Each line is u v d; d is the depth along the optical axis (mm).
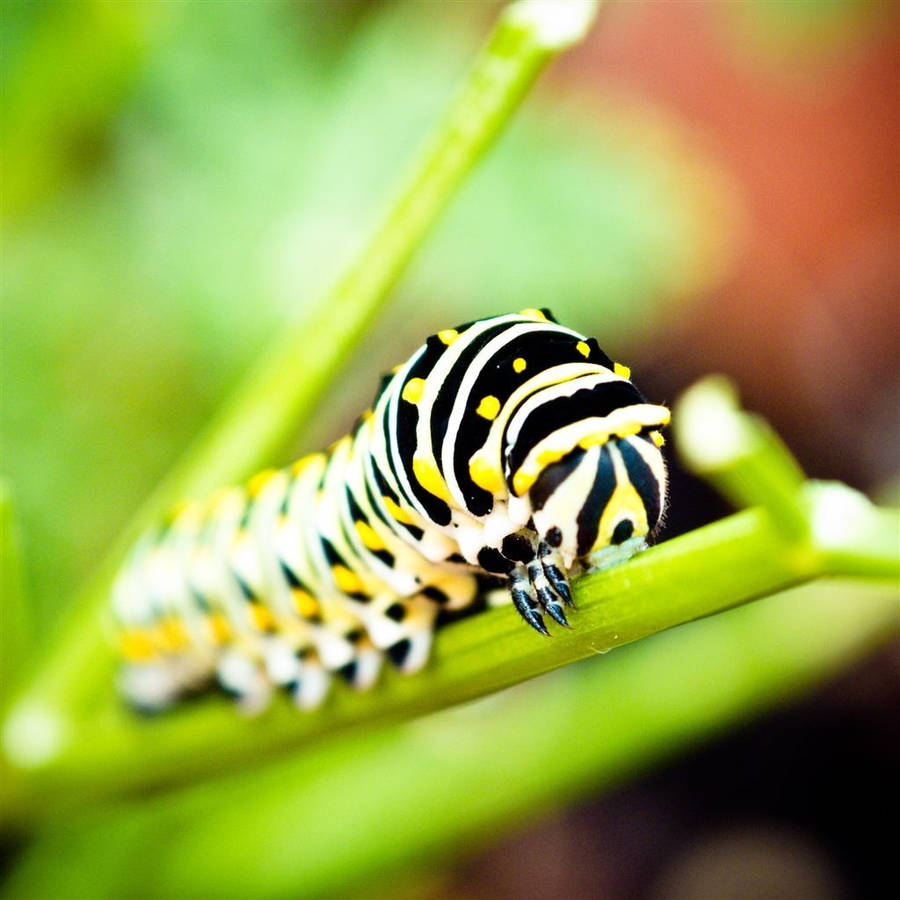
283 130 190
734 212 277
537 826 257
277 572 127
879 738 253
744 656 157
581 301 182
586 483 112
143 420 186
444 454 115
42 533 184
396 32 200
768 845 252
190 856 165
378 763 166
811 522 112
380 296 137
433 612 124
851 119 282
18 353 184
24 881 168
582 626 116
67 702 141
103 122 187
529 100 192
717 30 272
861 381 281
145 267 185
